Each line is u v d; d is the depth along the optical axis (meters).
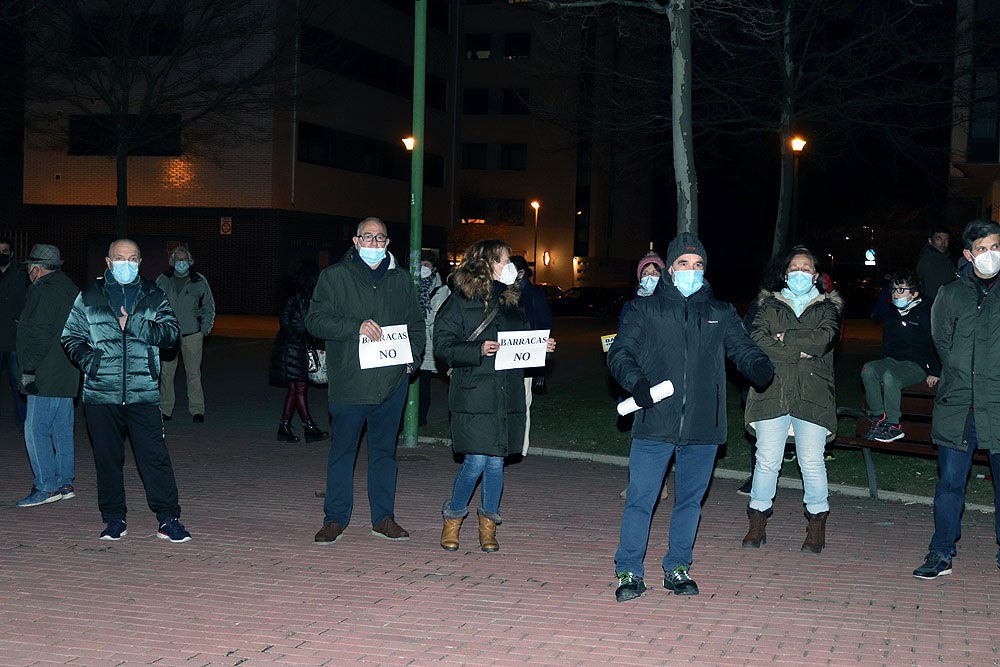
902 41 20.02
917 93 20.50
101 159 39.44
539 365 7.15
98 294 7.27
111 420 7.30
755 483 7.46
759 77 21.31
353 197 44.47
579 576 6.69
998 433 6.53
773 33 16.25
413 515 8.33
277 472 9.96
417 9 11.55
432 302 12.78
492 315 7.07
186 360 13.05
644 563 7.04
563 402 14.32
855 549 7.52
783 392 7.22
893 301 9.30
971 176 26.72
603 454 10.91
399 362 7.34
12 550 7.06
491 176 66.38
